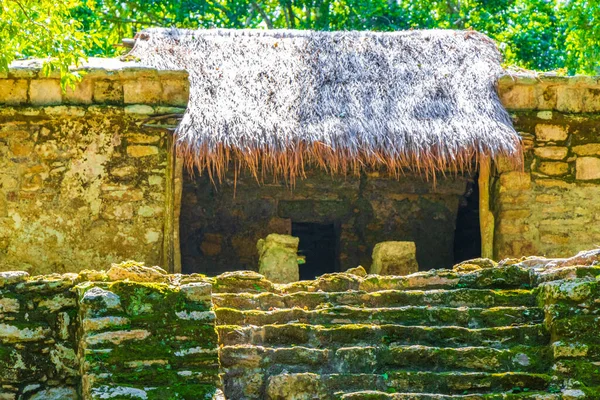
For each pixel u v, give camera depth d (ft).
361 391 33.68
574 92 56.49
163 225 53.16
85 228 52.80
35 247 52.54
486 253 55.98
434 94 55.77
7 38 50.31
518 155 53.57
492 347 35.65
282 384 33.81
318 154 52.47
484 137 53.26
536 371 34.68
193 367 33.27
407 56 58.44
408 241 55.98
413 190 60.44
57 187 52.90
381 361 35.04
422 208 61.00
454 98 55.62
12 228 52.54
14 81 53.06
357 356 34.99
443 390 34.04
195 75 55.52
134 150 53.26
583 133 56.34
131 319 33.55
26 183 52.75
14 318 35.27
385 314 36.86
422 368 34.91
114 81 53.62
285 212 60.54
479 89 56.18
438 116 54.49
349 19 92.17
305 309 37.55
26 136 52.95
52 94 53.16
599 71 82.64
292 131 52.85
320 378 33.99
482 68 57.52
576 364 34.09
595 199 55.98
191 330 33.68
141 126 53.36
